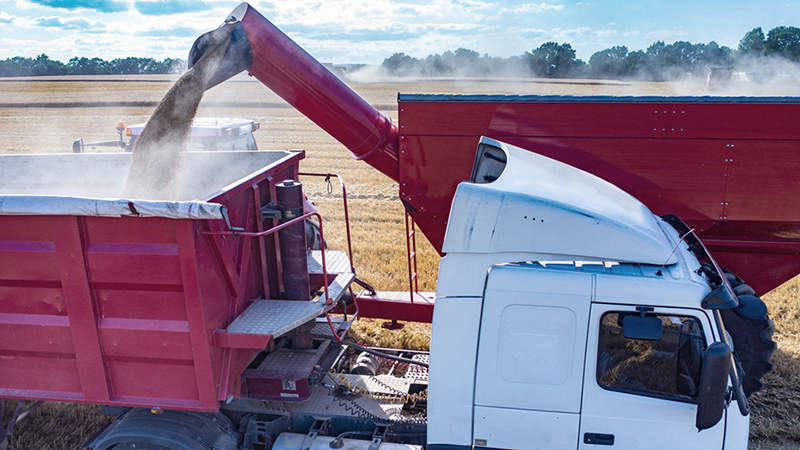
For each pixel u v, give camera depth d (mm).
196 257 3975
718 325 3781
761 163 5812
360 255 11680
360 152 6879
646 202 6113
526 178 4461
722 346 3424
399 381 5367
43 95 74438
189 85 5543
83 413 6414
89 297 4180
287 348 5461
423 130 6348
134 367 4375
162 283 4066
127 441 4668
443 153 6371
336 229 13891
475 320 3965
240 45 5961
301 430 4984
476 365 3986
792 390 6887
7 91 83250
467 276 3992
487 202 3975
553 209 3949
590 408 3918
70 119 43938
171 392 4398
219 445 4680
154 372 4363
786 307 9188
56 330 4344
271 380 4852
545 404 3947
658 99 5855
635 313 3809
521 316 3902
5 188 6758
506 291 3900
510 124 6168
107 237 4062
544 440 3990
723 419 3834
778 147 5746
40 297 4297
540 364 3918
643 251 3908
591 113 6004
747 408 3840
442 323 4008
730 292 3826
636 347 3869
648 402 3871
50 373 4500
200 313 4090
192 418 4688
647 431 3898
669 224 5047
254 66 6258
